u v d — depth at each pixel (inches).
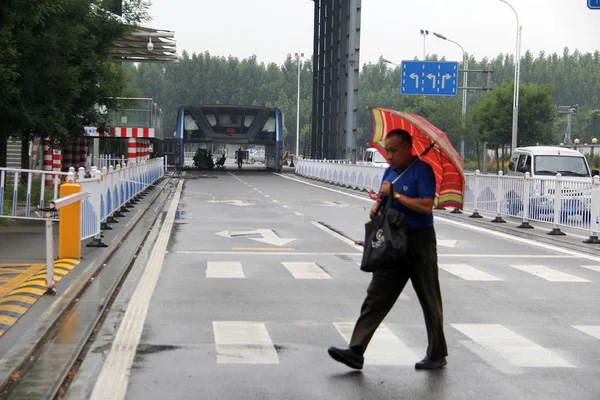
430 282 291.6
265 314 386.6
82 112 1068.5
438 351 293.4
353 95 1918.1
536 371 291.6
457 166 283.6
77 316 369.1
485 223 911.7
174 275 502.3
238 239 708.0
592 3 810.2
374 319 292.2
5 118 863.1
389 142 291.9
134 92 1972.2
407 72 1942.7
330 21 2405.3
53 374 273.6
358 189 1603.1
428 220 292.0
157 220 884.0
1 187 723.4
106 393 257.3
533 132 2374.5
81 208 553.9
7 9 527.8
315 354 312.5
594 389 269.4
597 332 358.0
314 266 550.6
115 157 2417.6
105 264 539.2
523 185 861.8
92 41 1011.9
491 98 2411.4
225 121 2493.8
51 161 1462.8
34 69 850.1
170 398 253.8
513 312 400.8
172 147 3294.8
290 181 1971.0
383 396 259.4
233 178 2100.1
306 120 7780.5
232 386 267.9
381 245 282.4
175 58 1771.7
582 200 735.7
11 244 613.6
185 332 345.4
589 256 626.5
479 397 259.4
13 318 351.3
